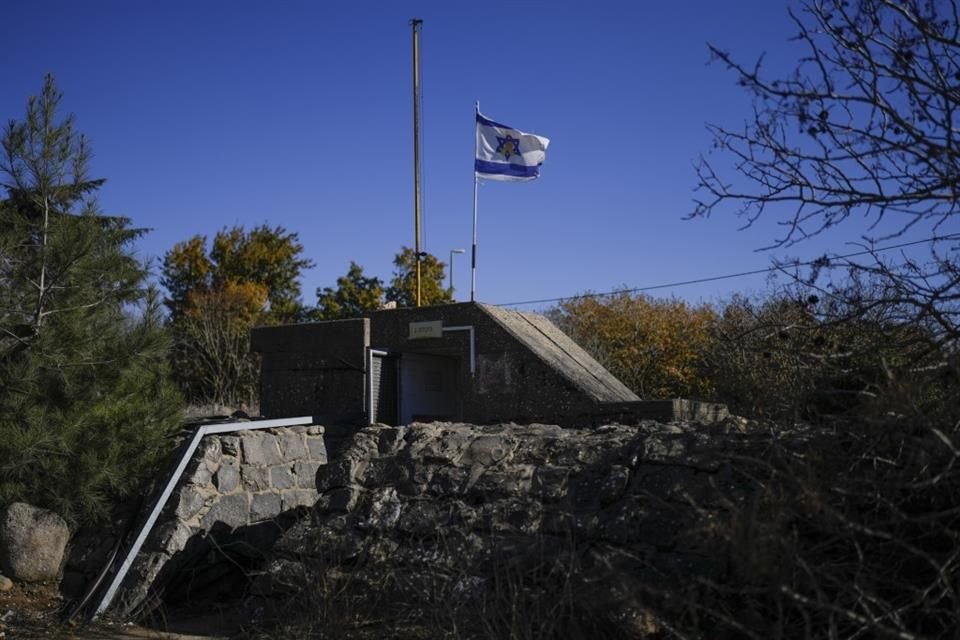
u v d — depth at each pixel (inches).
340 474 342.6
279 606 307.0
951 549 217.3
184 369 1289.4
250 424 449.1
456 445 341.1
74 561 408.5
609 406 491.2
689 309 1237.7
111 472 419.8
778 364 278.2
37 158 440.1
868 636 218.8
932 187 218.1
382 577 294.7
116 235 465.4
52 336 427.2
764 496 226.7
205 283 1697.8
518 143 771.4
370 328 579.5
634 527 275.3
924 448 206.2
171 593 395.5
